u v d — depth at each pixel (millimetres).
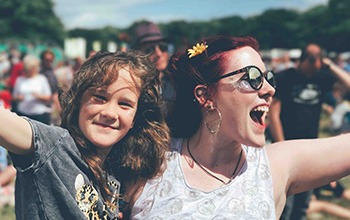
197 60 2176
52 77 8906
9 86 11992
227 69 2080
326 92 5371
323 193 7258
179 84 2250
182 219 2047
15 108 8805
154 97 2152
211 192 2096
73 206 1917
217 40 2148
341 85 5312
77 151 1987
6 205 6445
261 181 2139
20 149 1849
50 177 1896
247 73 2045
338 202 6902
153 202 2119
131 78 2057
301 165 2209
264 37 63906
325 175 2207
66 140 1960
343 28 50406
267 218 2076
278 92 5238
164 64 4711
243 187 2113
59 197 1904
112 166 2164
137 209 2150
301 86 5262
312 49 5207
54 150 1914
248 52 2094
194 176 2152
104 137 2031
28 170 1877
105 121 2029
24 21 70500
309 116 5305
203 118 2191
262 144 2102
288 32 63375
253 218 2047
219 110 2117
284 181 2182
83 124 2033
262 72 2061
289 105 5305
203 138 2188
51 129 1930
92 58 2084
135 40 4770
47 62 8977
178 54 2273
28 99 8680
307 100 5289
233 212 2053
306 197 4699
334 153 2209
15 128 1819
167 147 2209
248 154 2203
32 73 8766
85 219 1935
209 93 2127
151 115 2189
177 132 2283
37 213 1901
